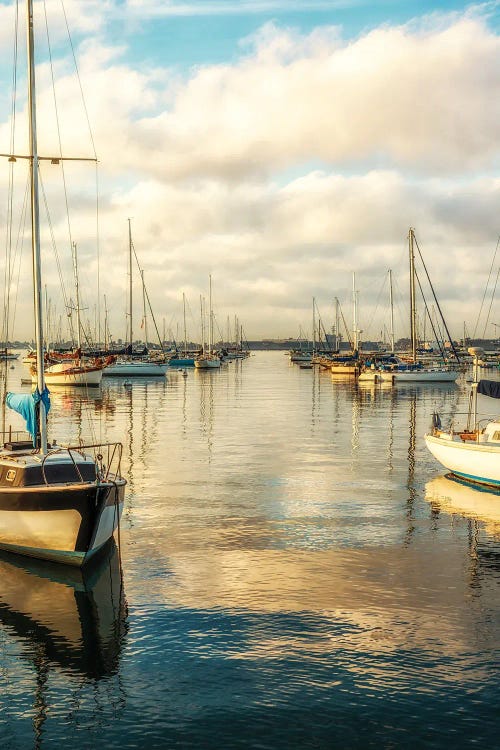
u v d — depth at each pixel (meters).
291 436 40.66
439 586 15.82
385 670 11.98
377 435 41.19
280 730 10.35
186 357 161.38
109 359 104.88
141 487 26.22
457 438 28.03
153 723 10.60
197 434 41.47
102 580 16.31
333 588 15.71
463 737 10.14
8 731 10.45
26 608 14.73
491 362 139.25
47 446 20.34
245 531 20.30
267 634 13.37
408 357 113.44
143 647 12.92
